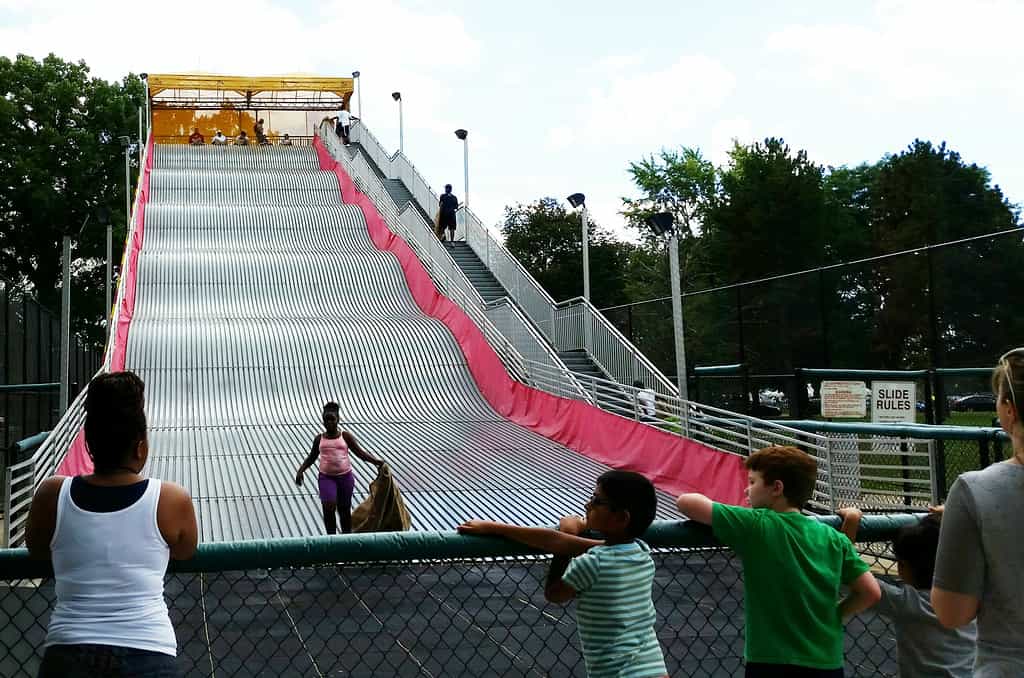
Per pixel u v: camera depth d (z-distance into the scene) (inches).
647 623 152.0
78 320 2330.2
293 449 728.3
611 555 152.1
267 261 1233.4
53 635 135.1
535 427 808.9
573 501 557.3
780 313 805.2
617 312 1131.9
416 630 312.7
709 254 2317.9
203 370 922.7
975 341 589.3
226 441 756.6
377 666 274.7
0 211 2214.6
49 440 458.3
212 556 155.2
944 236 1950.1
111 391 141.6
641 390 694.5
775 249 2103.8
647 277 2571.4
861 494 526.3
